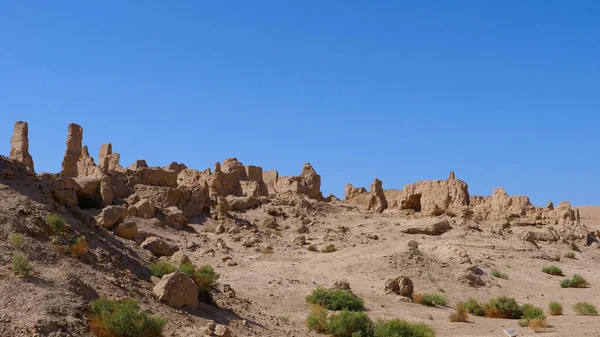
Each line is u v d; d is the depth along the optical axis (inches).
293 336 914.1
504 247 2073.1
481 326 1152.8
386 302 1314.0
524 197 2615.7
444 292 1475.1
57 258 816.3
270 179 3147.1
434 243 2039.9
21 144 1752.0
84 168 2208.4
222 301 1006.4
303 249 1881.2
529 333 1070.4
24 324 631.8
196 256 1598.2
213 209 2230.6
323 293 1226.0
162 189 2118.6
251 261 1621.6
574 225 2485.2
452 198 2687.0
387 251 1728.6
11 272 721.6
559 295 1568.7
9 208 884.0
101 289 785.6
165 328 756.6
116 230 1298.0
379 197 2928.2
